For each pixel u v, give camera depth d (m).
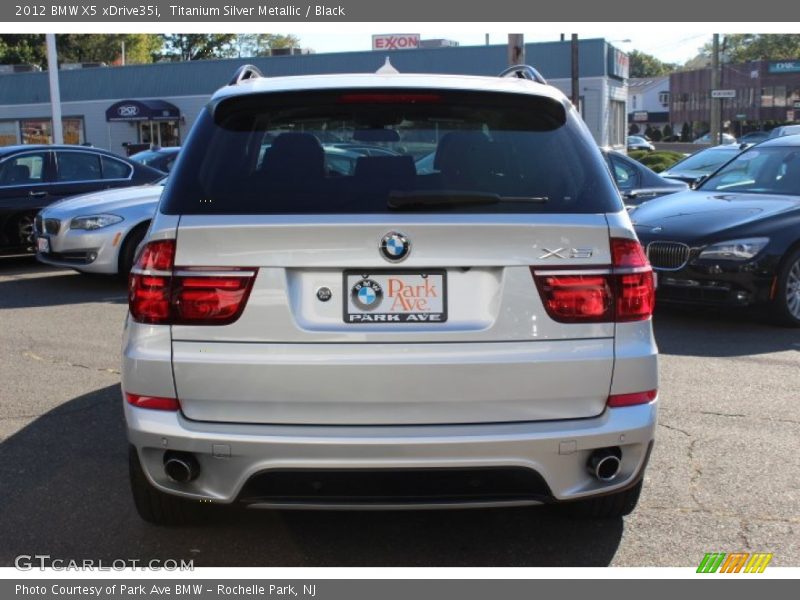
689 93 84.25
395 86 3.29
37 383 5.80
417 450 2.86
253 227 2.85
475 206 2.94
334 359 2.87
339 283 2.89
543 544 3.51
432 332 2.88
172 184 3.03
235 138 3.17
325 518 3.75
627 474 3.09
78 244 9.13
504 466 2.90
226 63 37.69
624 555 3.42
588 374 2.94
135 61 68.62
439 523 3.71
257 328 2.87
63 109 40.53
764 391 5.60
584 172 3.11
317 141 3.15
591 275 2.94
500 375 2.89
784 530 3.62
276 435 2.86
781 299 7.42
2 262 11.80
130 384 2.96
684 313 8.24
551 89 3.42
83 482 4.12
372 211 2.90
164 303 2.90
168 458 2.96
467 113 3.31
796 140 8.91
